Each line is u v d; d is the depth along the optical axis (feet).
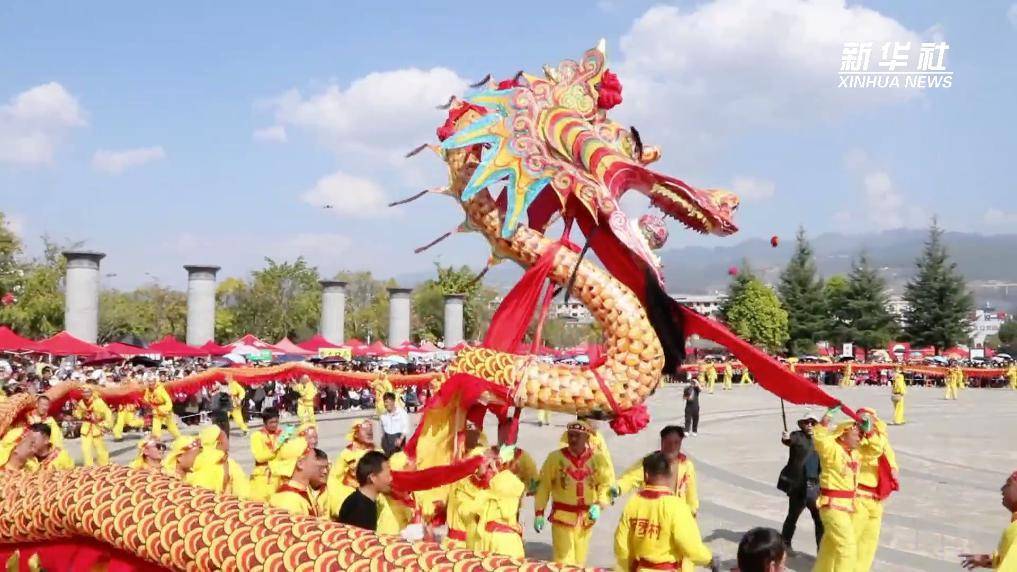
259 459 32.53
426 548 10.87
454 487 22.71
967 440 72.79
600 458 25.39
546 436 72.59
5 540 15.49
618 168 24.36
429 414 24.04
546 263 24.22
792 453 32.58
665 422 88.84
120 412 71.15
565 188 24.35
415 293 222.69
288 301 183.83
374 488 20.70
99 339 165.78
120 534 13.06
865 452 27.96
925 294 220.43
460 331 178.70
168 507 12.93
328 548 11.11
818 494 31.76
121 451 66.39
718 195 25.35
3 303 122.93
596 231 24.44
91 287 105.29
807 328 224.33
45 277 126.00
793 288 228.02
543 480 25.44
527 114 25.40
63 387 56.24
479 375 23.76
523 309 24.63
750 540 11.79
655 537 18.06
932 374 169.99
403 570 10.42
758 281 219.41
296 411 100.37
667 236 25.25
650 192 25.16
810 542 35.09
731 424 87.10
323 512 25.36
